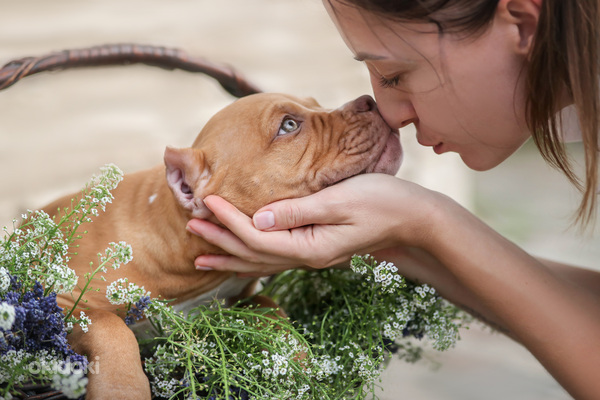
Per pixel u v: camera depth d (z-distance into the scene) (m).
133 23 7.96
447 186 7.84
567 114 3.00
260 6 8.98
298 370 2.42
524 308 2.63
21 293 2.22
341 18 2.47
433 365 4.57
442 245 2.67
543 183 9.57
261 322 2.58
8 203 5.39
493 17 2.36
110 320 2.45
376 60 2.49
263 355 2.41
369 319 2.80
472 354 6.00
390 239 2.71
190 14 8.55
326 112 2.94
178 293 3.00
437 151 2.82
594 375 2.59
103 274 2.90
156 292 2.97
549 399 5.20
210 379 2.36
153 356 2.52
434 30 2.37
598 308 2.66
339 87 7.47
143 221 3.03
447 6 2.31
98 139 6.52
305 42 8.23
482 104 2.51
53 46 6.97
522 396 5.23
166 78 7.98
